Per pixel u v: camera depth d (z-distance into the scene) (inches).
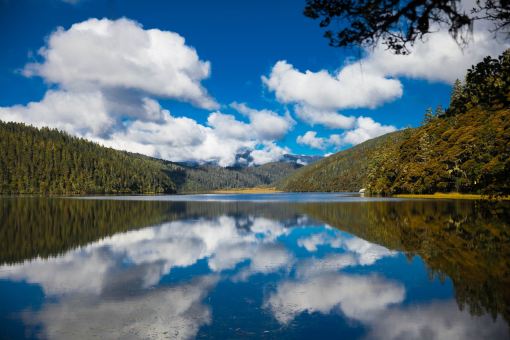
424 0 335.3
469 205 2571.4
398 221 1732.3
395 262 915.4
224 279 782.5
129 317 563.8
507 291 664.4
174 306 613.6
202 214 2437.3
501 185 719.7
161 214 2443.4
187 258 1005.2
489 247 1051.3
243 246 1183.6
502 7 380.8
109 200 4598.9
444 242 1150.3
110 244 1234.6
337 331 506.9
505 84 485.4
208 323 538.6
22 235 1439.5
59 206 3233.3
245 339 482.9
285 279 778.8
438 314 562.6
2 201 4136.3
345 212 2340.1
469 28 322.3
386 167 5049.2
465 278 751.7
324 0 376.2
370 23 370.0
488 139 2974.9
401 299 637.9
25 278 798.5
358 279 768.3
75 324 537.0
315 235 1393.9
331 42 389.4
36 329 519.5
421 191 4133.9
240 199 5216.5
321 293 679.1
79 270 871.7
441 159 3846.0
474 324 521.7
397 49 374.6
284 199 4881.9
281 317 561.0
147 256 1033.5
